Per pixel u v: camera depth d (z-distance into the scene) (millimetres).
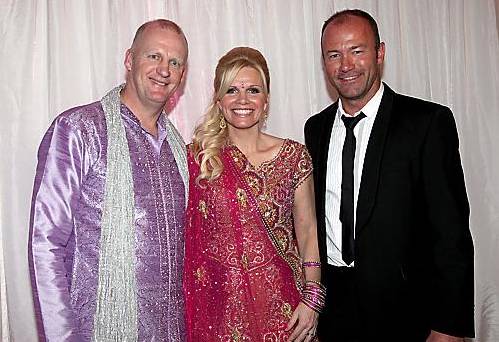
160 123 1978
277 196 2021
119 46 2520
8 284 2400
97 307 1750
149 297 1803
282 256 2020
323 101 2723
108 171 1785
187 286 1993
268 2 2668
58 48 2463
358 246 2010
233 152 2029
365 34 2041
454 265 1917
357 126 2100
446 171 1951
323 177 2148
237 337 1945
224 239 1976
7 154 2412
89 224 1772
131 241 1780
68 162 1752
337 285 2102
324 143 2184
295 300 2016
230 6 2621
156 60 1849
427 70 2811
